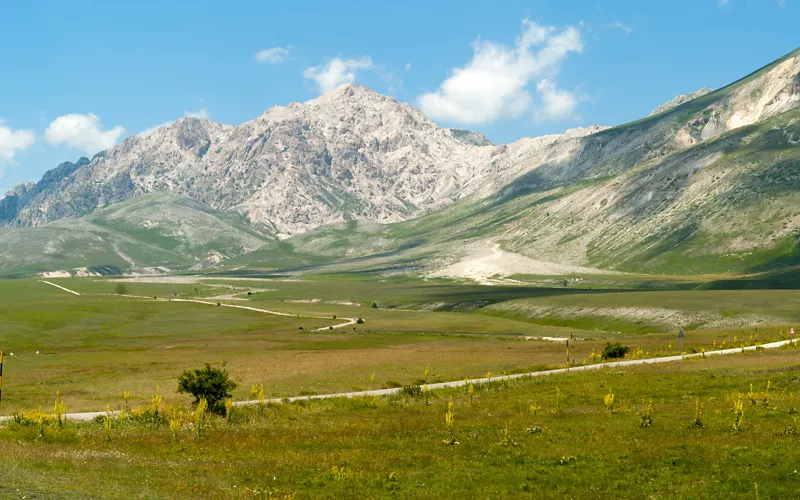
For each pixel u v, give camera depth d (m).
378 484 26.42
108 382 66.06
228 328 171.75
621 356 80.44
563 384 54.22
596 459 29.11
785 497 22.70
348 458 30.72
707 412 38.28
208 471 27.89
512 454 30.81
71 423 39.59
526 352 94.25
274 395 55.03
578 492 24.53
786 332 99.00
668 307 173.25
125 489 23.25
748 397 41.62
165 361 91.75
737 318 151.62
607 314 179.25
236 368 78.62
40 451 29.67
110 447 32.66
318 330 163.62
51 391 58.69
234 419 42.31
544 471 27.67
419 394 52.81
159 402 44.69
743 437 31.41
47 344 133.88
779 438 30.62
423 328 165.00
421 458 30.64
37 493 21.16
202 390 47.03
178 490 24.02
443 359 85.19
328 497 24.48
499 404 46.41
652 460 28.34
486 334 146.38
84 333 156.62
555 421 38.69
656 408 41.06
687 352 78.44
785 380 46.81
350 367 76.88
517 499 23.94
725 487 24.12
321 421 41.31
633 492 24.28
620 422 37.00
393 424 39.28
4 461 26.67
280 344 125.00
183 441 34.72
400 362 82.31
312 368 76.81
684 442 31.00
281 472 28.16
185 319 193.88
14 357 103.00
